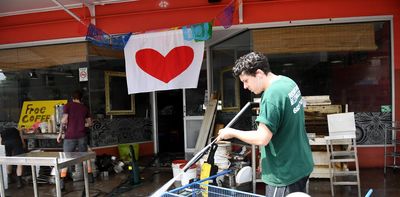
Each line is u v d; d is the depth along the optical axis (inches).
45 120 233.8
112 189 179.8
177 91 298.2
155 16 213.3
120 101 258.2
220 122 245.6
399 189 158.7
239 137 71.2
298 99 71.6
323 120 181.0
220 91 246.7
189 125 268.7
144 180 196.2
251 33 202.7
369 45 196.4
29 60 240.8
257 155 176.9
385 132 196.5
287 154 69.8
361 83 199.8
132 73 190.1
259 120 67.7
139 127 275.4
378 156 199.6
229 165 155.1
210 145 82.4
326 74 200.7
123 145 251.3
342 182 155.4
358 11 194.2
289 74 201.6
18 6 219.3
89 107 231.8
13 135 193.3
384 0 192.9
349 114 162.6
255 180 157.6
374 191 156.8
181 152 291.1
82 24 223.0
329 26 198.2
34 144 235.3
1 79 247.3
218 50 247.3
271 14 199.3
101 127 242.2
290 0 196.5
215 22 204.5
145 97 282.7
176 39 183.6
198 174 152.0
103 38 187.3
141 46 188.5
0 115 247.1
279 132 69.7
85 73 230.2
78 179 201.3
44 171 206.8
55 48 235.0
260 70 71.4
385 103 198.2
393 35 193.8
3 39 239.6
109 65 247.4
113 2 216.7
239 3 184.9
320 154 177.6
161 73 185.9
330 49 198.4
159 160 255.4
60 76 235.6
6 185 185.5
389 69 197.2
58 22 227.8
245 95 212.5
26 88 243.4
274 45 201.3
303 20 197.2
